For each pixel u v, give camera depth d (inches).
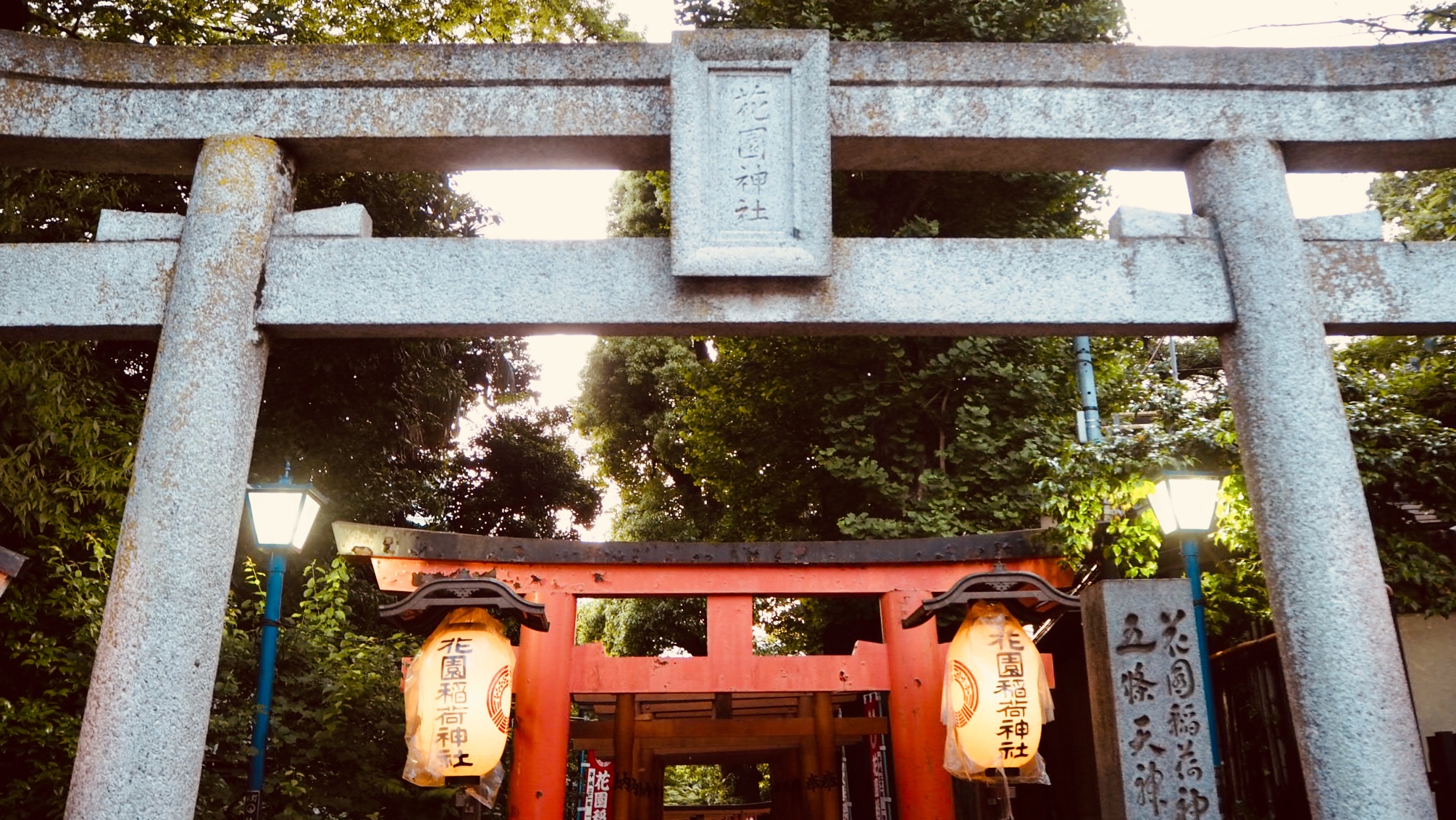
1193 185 228.5
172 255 210.2
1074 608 270.8
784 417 585.9
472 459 848.9
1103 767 234.1
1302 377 203.6
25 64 217.2
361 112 219.6
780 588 356.2
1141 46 228.2
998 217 546.6
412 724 261.0
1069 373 538.0
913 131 220.7
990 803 362.0
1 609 320.8
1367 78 226.7
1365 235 219.8
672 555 356.8
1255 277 211.9
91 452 357.7
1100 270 214.5
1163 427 363.6
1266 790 300.0
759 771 984.3
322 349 533.6
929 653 346.9
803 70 217.5
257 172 213.8
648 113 220.7
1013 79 223.8
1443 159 229.9
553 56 222.2
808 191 209.6
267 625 268.7
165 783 175.5
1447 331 216.7
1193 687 230.2
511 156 225.5
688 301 208.2
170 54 220.8
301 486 281.7
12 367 327.9
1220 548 341.7
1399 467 309.9
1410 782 181.5
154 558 184.9
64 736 307.9
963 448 498.6
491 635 268.1
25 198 372.8
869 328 212.1
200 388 195.8
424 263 210.8
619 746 392.2
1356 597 190.7
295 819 319.6
